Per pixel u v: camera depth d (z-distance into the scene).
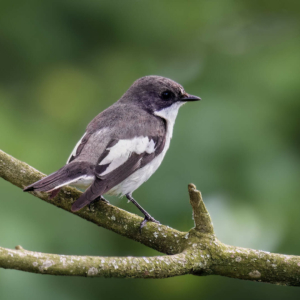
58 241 9.92
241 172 10.13
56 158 10.94
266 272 7.24
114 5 12.59
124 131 8.95
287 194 10.06
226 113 10.51
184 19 12.91
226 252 7.27
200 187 10.13
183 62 12.76
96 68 13.19
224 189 10.14
